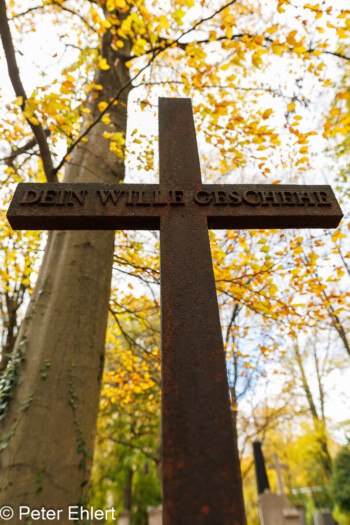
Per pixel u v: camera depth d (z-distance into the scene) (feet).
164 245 5.20
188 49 15.84
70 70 21.88
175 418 3.68
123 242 25.05
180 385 3.90
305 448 54.13
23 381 9.80
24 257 23.18
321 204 6.16
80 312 11.44
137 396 35.50
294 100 19.12
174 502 3.18
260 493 38.52
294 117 15.89
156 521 34.83
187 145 6.58
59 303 11.35
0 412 9.26
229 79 16.21
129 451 44.98
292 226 6.19
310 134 16.29
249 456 62.49
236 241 24.73
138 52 15.40
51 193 5.86
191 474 3.34
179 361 4.07
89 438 9.91
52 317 11.03
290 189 6.29
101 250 13.38
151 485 50.93
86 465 9.41
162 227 5.45
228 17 20.07
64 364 10.25
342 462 47.73
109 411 41.29
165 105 7.18
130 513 44.98
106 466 46.14
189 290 4.70
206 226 5.53
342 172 33.53
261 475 39.58
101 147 16.49
